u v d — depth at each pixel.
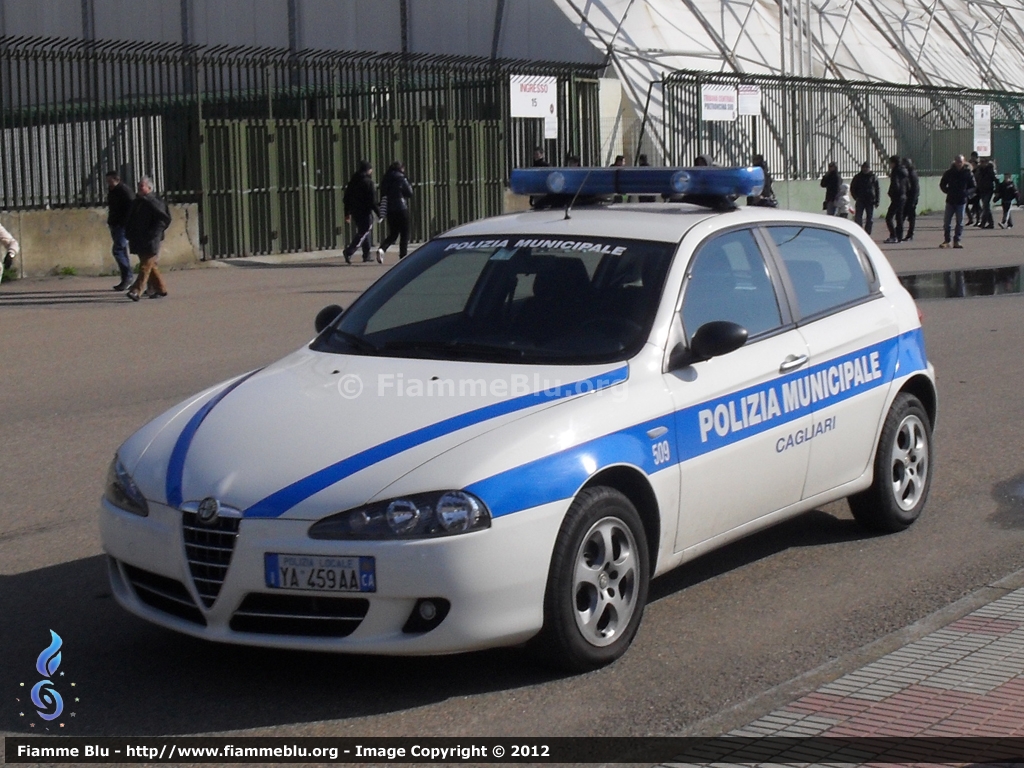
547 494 4.55
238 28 35.44
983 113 37.56
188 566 4.54
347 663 4.95
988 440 8.77
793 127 34.03
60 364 12.26
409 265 6.19
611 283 5.54
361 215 22.88
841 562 6.18
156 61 21.67
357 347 5.63
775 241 6.12
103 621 5.43
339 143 24.86
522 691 4.66
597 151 29.50
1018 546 6.38
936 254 24.08
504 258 5.87
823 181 27.50
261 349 12.99
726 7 35.69
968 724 4.20
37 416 9.84
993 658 4.80
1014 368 11.68
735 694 4.60
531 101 27.45
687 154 30.73
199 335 14.02
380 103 25.94
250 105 23.45
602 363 5.15
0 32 38.38
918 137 39.00
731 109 30.95
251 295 17.83
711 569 6.12
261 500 4.44
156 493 4.69
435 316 5.70
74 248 20.28
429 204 26.58
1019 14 49.56
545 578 4.56
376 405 4.90
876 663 4.79
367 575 4.33
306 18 34.78
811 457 5.90
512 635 4.51
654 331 5.28
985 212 31.64
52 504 7.33
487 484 4.43
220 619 4.49
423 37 33.56
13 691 4.70
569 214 6.21
